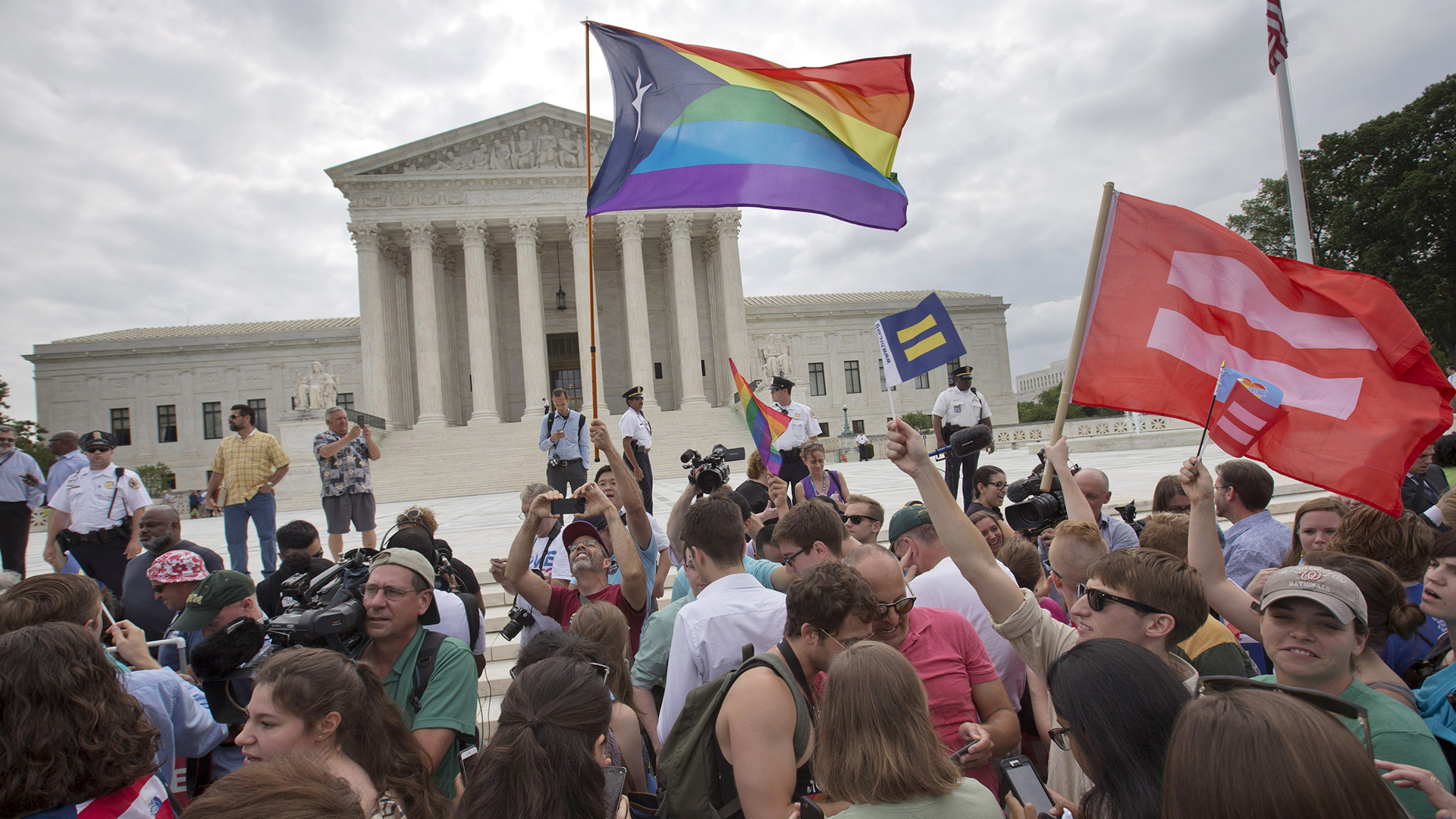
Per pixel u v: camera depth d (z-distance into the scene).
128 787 2.91
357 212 46.03
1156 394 5.14
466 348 52.41
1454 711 3.21
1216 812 1.64
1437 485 8.36
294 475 34.81
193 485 60.69
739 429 43.16
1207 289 5.20
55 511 8.77
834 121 5.70
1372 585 3.49
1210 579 4.00
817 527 4.35
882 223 5.52
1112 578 3.25
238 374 61.84
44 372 61.16
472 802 2.57
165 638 5.48
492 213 46.75
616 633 4.15
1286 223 45.75
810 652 3.26
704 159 5.65
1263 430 4.89
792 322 67.75
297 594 4.16
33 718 2.67
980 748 3.36
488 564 10.91
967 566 3.60
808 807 2.59
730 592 4.03
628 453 13.60
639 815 3.63
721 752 3.19
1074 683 2.44
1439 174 39.72
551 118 47.84
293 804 1.89
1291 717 1.68
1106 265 5.38
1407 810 2.73
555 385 54.44
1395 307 4.80
